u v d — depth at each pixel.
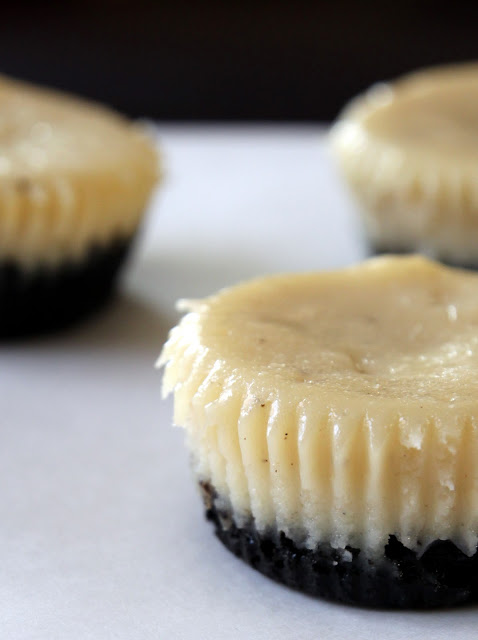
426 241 0.35
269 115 0.58
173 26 0.65
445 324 0.25
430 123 0.37
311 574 0.23
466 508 0.22
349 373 0.23
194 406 0.23
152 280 0.35
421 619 0.22
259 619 0.22
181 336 0.24
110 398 0.29
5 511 0.25
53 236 0.31
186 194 0.40
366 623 0.22
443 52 0.61
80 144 0.33
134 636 0.22
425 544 0.22
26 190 0.31
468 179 0.34
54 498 0.25
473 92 0.39
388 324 0.25
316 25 0.65
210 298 0.25
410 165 0.34
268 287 0.26
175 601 0.23
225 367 0.23
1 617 0.22
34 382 0.30
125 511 0.25
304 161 0.43
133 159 0.33
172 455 0.27
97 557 0.24
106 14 0.66
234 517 0.23
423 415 0.22
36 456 0.27
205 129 0.46
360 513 0.22
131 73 0.60
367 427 0.22
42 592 0.23
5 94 0.36
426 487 0.22
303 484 0.22
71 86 0.58
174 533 0.24
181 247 0.37
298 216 0.39
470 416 0.22
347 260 0.36
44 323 0.32
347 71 0.60
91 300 0.32
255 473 0.22
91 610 0.22
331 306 0.25
